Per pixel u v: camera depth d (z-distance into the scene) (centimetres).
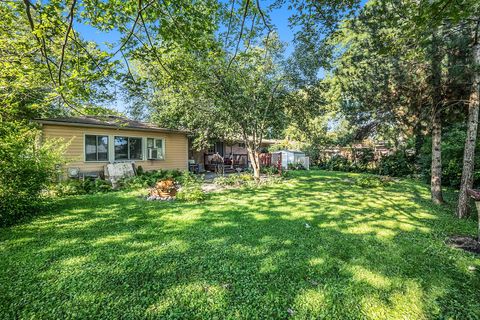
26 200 504
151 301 231
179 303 229
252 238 387
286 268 292
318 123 1764
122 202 652
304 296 239
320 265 299
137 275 275
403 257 322
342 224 463
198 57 657
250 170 1579
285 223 469
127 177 1011
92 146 1019
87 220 484
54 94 459
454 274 280
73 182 804
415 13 332
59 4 330
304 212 553
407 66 624
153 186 955
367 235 403
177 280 266
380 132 906
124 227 441
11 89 635
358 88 752
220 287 254
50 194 707
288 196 751
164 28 394
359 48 663
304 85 1025
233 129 1219
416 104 722
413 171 1245
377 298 237
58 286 253
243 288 252
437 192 652
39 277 271
